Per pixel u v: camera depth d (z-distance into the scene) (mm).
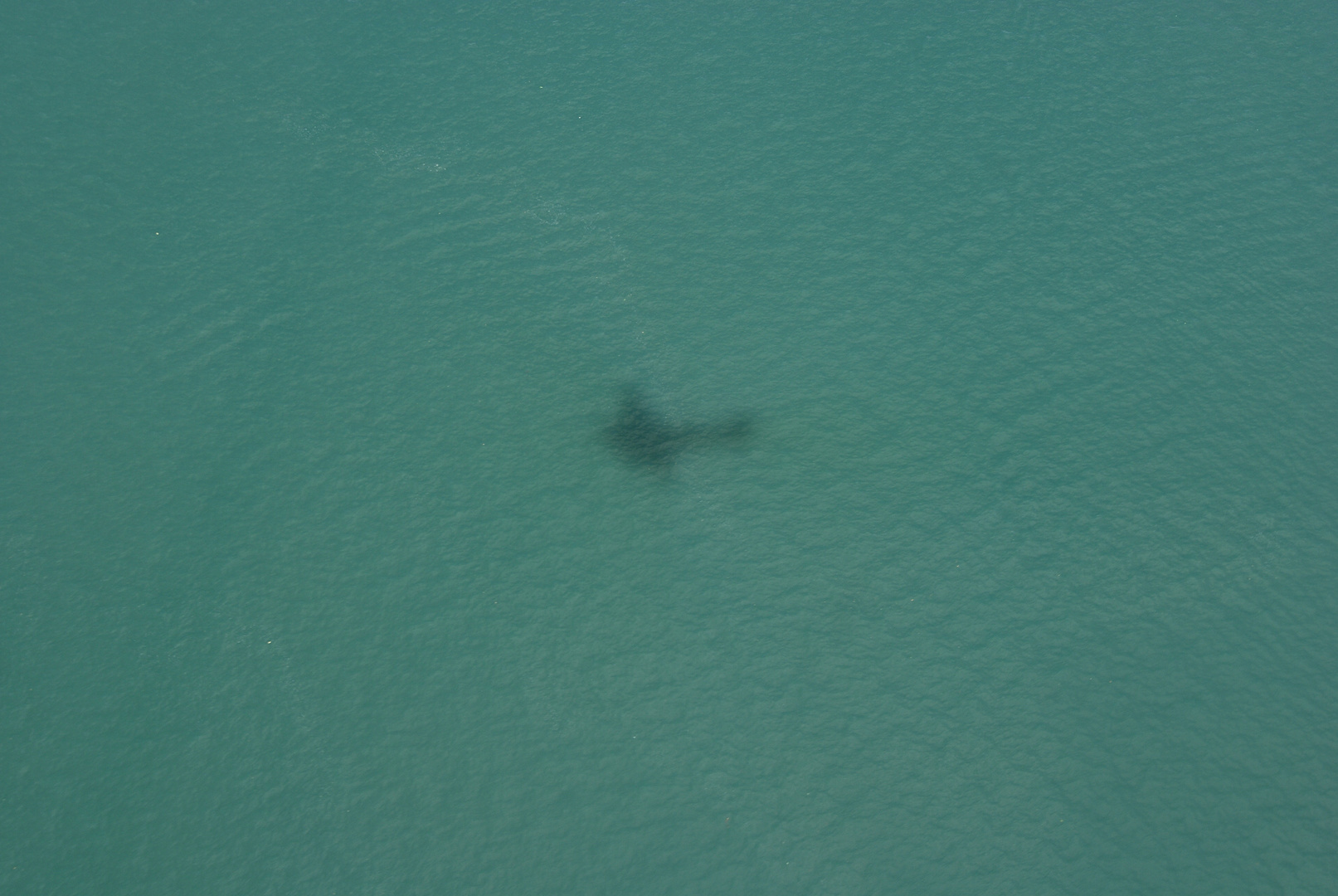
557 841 56969
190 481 70125
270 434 72562
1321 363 75500
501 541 68625
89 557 66312
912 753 59781
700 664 63688
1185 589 65375
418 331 77938
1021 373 75938
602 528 69250
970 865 55688
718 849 56688
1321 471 70250
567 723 61344
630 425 73812
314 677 62531
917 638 64312
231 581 66000
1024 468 71188
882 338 78000
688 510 69938
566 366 76625
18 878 54562
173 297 78625
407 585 66562
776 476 71312
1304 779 57812
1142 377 75250
